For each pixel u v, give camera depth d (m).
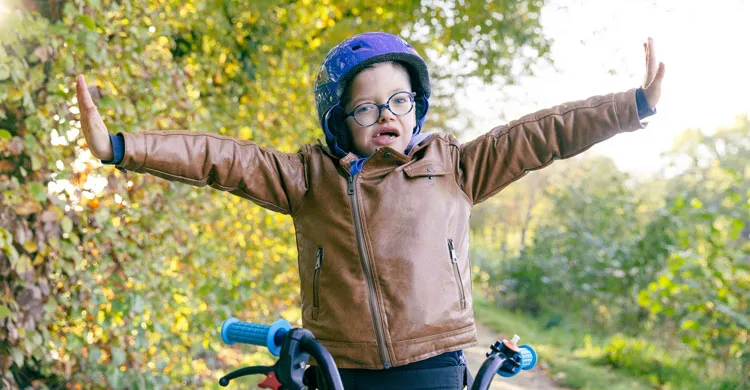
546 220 18.55
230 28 7.56
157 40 5.32
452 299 2.40
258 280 7.44
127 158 2.19
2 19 3.45
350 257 2.40
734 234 7.50
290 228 7.93
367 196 2.44
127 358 4.93
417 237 2.40
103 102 4.25
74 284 4.40
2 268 3.86
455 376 2.39
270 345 1.98
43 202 4.00
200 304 5.59
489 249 22.56
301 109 8.44
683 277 7.60
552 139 2.51
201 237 6.02
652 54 2.45
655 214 11.33
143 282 4.84
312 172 2.52
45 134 3.90
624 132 2.50
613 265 11.06
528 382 7.95
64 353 4.66
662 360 8.54
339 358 2.36
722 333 7.39
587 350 9.76
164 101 5.12
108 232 4.54
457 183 2.55
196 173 2.33
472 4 11.43
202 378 6.28
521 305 15.85
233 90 7.60
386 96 2.54
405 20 11.24
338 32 10.01
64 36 3.89
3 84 3.60
